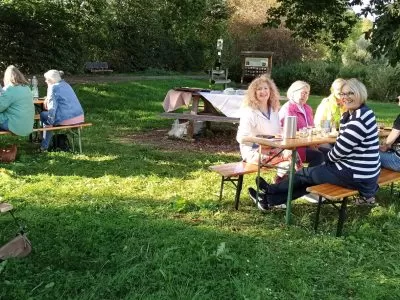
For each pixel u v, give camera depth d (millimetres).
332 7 11352
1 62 20359
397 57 8773
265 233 4746
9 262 3871
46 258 4000
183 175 6957
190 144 9406
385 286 3732
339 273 3926
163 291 3488
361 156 4695
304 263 4051
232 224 4996
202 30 30297
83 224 4742
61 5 22516
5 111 7238
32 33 20688
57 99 7949
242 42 29844
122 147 8820
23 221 4801
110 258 4047
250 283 3635
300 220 5164
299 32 12477
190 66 31797
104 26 25281
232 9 30484
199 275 3785
